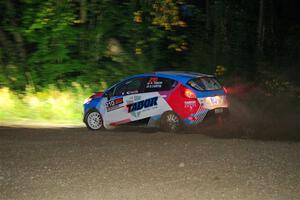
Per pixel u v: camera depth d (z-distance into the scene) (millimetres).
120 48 19688
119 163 9336
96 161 9539
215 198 7191
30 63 19469
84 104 14578
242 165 8977
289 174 8344
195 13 21094
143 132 13438
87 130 14195
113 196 7367
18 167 9172
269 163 9086
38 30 19453
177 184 7895
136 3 19922
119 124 13891
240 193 7391
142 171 8719
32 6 19344
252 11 23141
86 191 7629
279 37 24094
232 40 20719
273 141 11406
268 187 7656
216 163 9156
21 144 11484
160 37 19578
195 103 12781
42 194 7531
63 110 17047
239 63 20219
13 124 15617
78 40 19781
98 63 19891
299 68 20484
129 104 13711
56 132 13602
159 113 13258
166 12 18172
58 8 19141
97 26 19703
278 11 26172
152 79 13492
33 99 17438
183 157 9703
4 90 18016
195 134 12688
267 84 19031
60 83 18984
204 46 20188
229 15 21000
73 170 8883
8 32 20500
